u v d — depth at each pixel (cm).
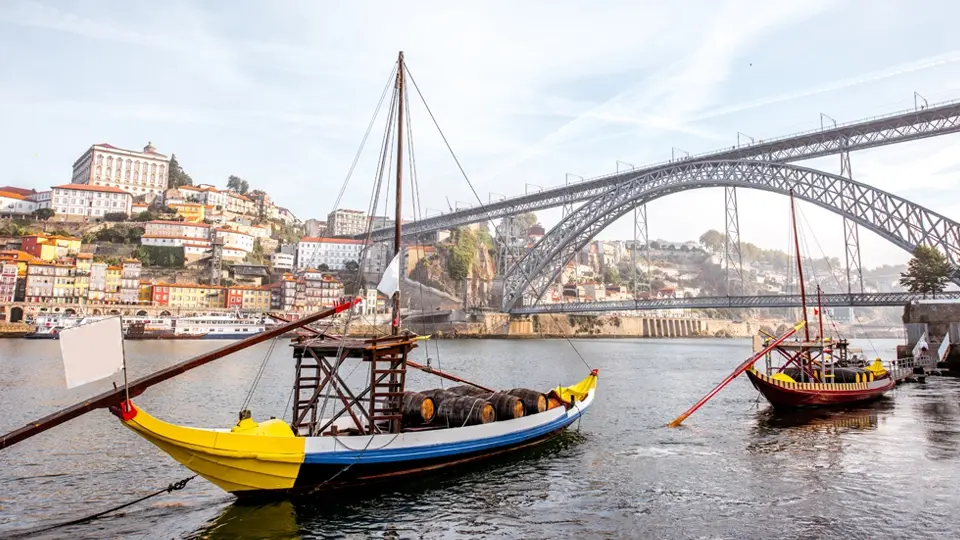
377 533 1193
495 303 14412
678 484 1559
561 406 2064
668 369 5778
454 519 1278
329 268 15362
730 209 10612
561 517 1302
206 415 2630
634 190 10275
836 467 1745
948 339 4919
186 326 9931
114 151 16012
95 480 1552
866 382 3106
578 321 16100
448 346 10188
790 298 8762
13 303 9900
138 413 1127
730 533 1212
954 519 1296
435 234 16338
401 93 1936
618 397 3412
